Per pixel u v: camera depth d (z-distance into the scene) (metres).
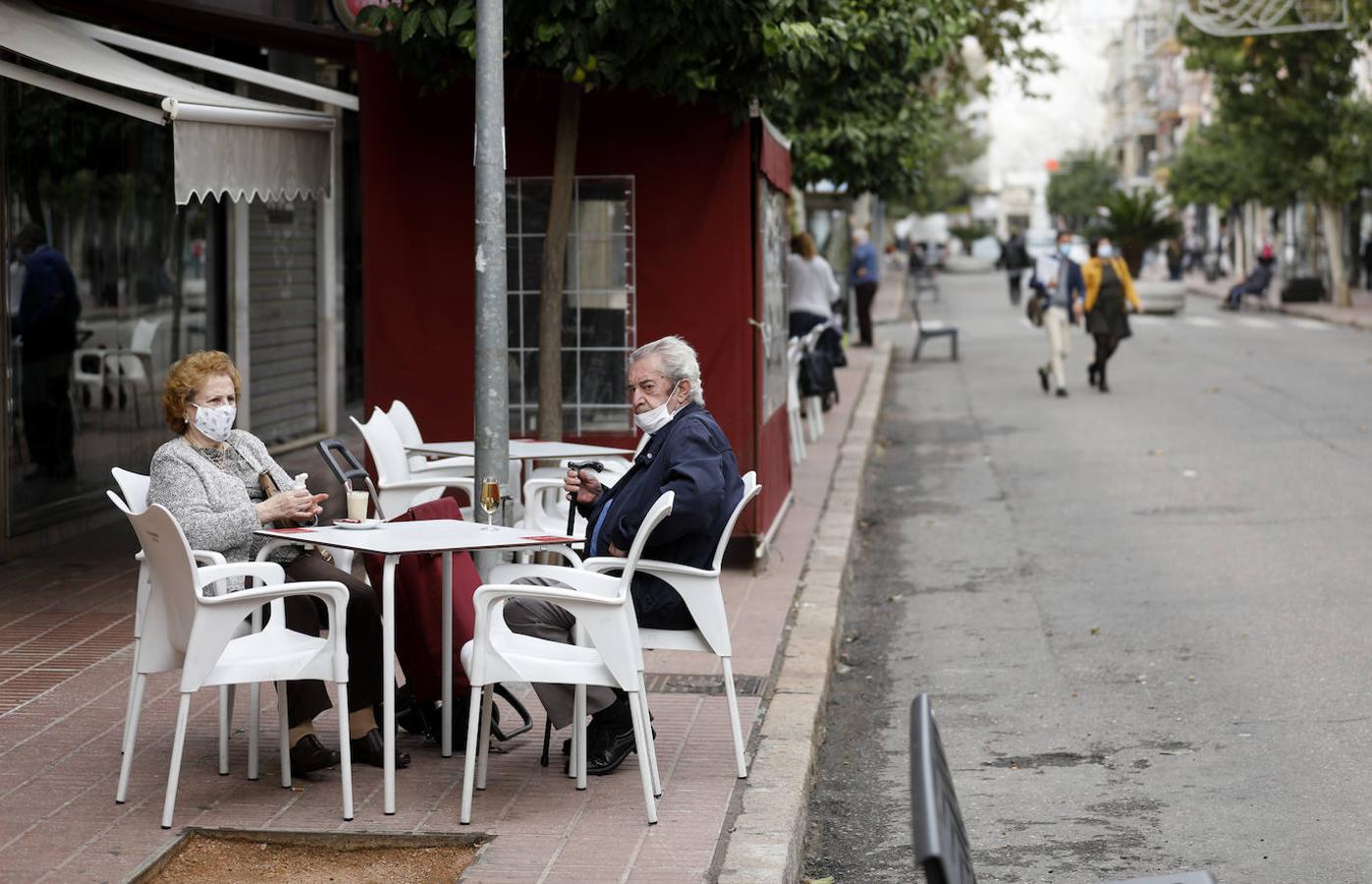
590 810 5.40
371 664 5.81
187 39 12.10
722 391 9.55
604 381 9.71
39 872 4.75
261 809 5.37
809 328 19.08
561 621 5.86
